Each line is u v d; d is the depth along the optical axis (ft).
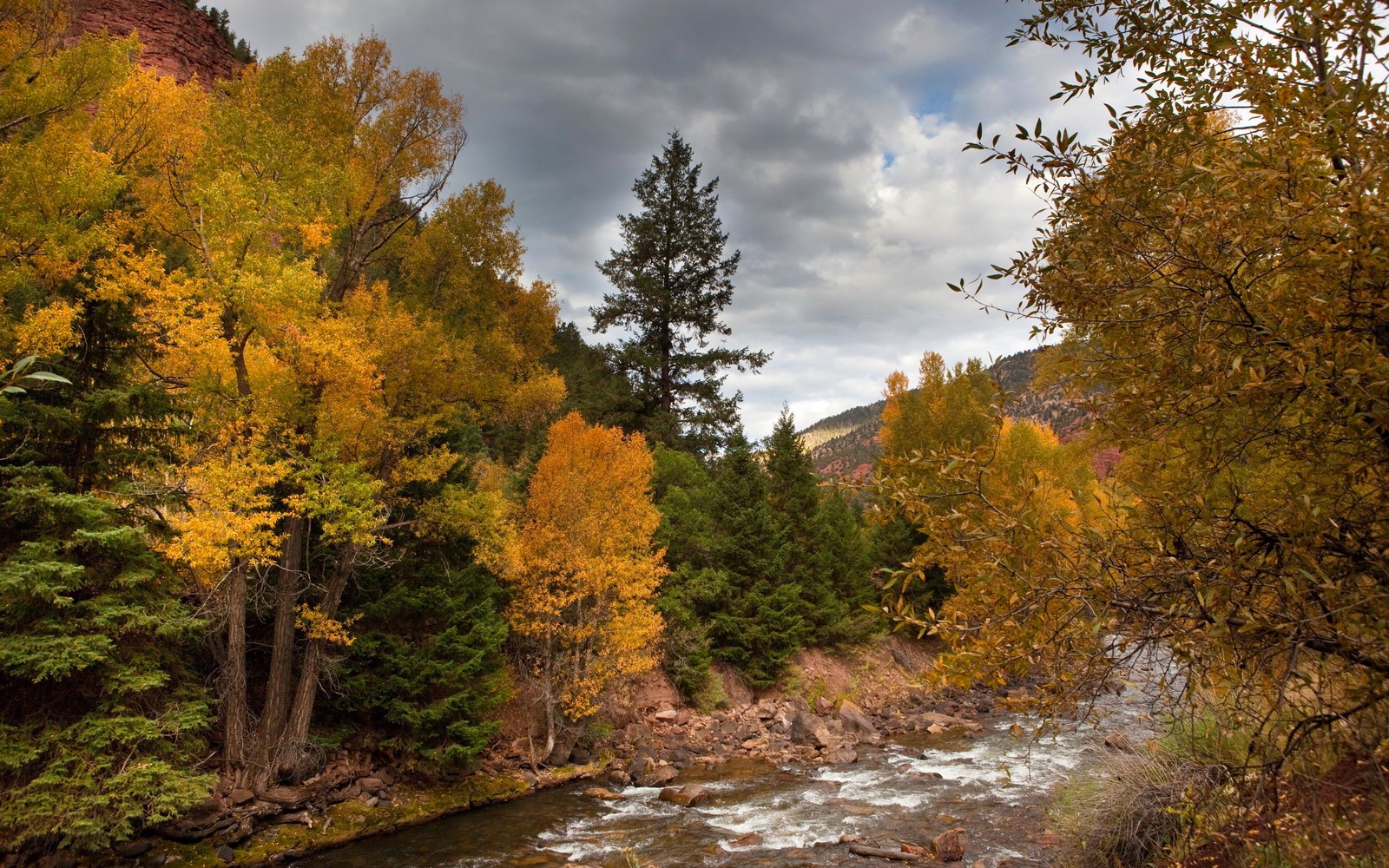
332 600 50.26
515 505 66.28
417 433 55.88
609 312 139.33
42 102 47.16
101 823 34.63
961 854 40.22
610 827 48.93
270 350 47.67
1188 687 11.23
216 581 46.29
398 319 51.62
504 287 67.10
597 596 63.98
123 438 42.32
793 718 78.79
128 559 39.60
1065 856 26.73
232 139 46.32
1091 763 52.19
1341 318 9.79
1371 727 11.44
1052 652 11.47
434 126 61.87
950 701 92.48
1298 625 9.82
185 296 41.29
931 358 129.80
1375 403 9.33
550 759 61.98
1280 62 11.46
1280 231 10.24
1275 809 13.65
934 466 12.69
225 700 48.11
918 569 12.37
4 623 35.22
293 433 47.26
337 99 56.95
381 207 61.62
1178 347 11.58
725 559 93.91
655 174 148.56
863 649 104.06
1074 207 12.90
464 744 54.54
